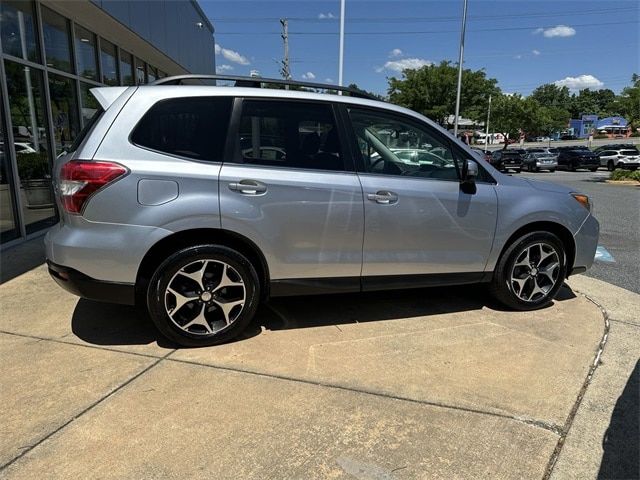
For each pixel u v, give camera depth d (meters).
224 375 3.17
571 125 94.88
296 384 3.09
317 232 3.61
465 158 4.09
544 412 2.87
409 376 3.23
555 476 2.37
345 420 2.74
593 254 4.57
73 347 3.52
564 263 4.42
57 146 8.16
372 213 3.71
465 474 2.36
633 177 21.50
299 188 3.51
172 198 3.25
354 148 3.74
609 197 14.98
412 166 3.93
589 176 27.77
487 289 4.74
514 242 4.23
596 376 3.28
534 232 4.26
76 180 3.14
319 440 2.56
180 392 2.96
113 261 3.21
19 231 6.80
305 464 2.38
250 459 2.41
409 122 3.93
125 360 3.34
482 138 83.25
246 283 3.54
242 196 3.38
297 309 4.34
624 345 3.75
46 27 7.79
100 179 3.13
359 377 3.20
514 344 3.73
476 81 39.84
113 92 3.40
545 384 3.17
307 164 3.60
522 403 2.95
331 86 3.87
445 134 4.04
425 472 2.36
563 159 35.50
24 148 7.09
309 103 3.66
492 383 3.17
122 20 9.04
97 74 9.84
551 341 3.80
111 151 3.19
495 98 54.72
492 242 4.14
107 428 2.61
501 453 2.51
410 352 3.57
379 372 3.27
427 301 4.61
